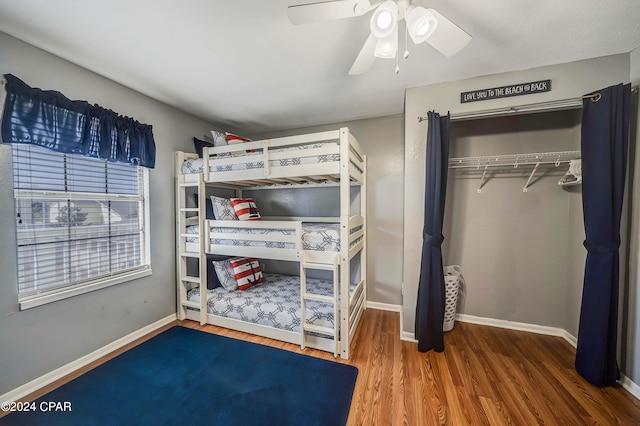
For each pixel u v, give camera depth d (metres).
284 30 1.53
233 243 2.50
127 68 1.97
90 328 2.03
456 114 2.12
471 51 1.73
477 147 2.56
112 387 1.73
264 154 2.28
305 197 3.43
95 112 2.00
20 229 1.69
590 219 1.73
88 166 2.07
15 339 1.64
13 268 1.63
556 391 1.67
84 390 1.71
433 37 1.27
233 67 1.96
